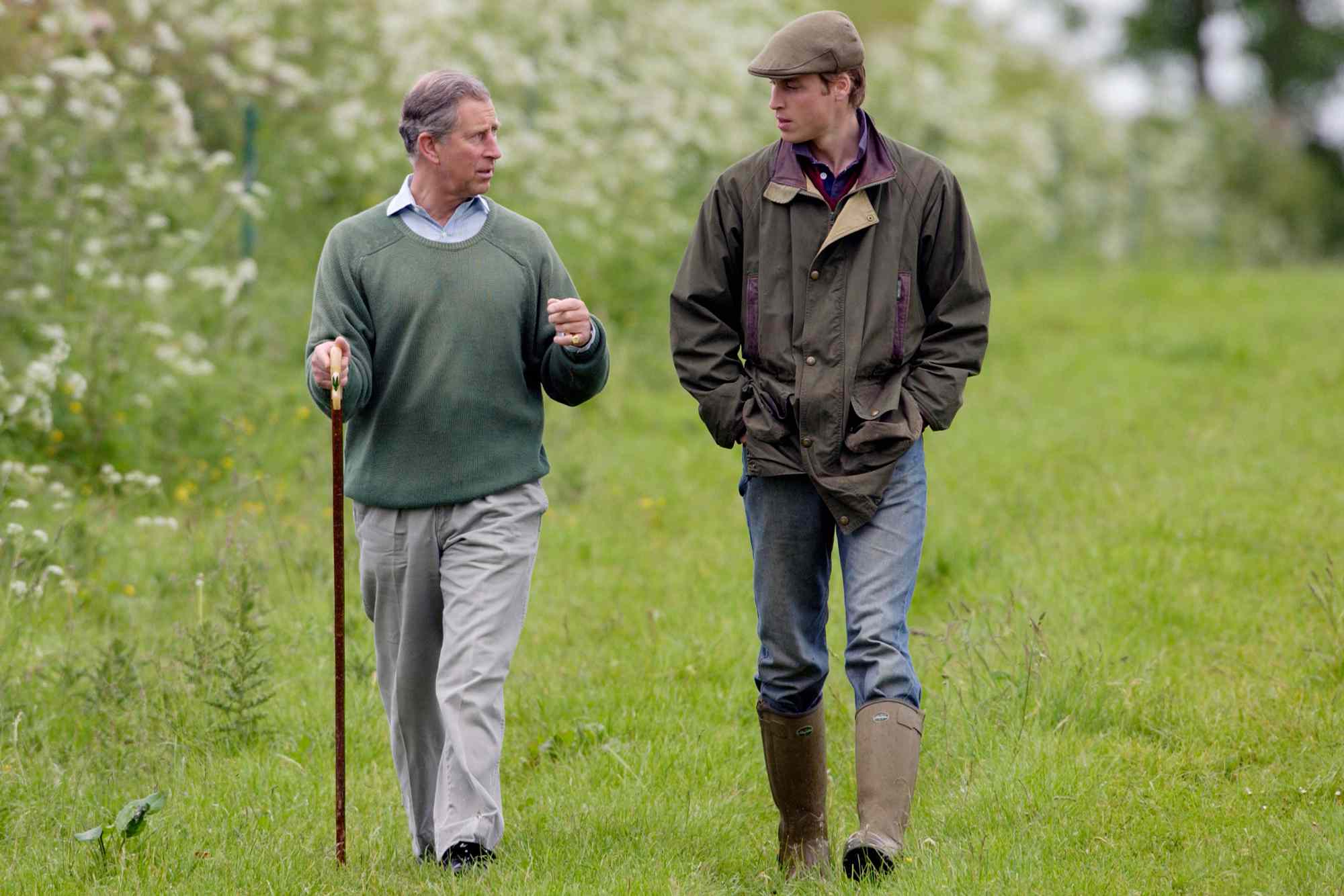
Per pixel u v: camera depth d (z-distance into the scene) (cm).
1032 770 1648
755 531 1519
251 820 1611
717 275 1530
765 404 1497
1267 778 1641
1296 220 11462
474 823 1441
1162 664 1998
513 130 4612
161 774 1747
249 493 2855
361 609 2302
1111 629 2145
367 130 4228
